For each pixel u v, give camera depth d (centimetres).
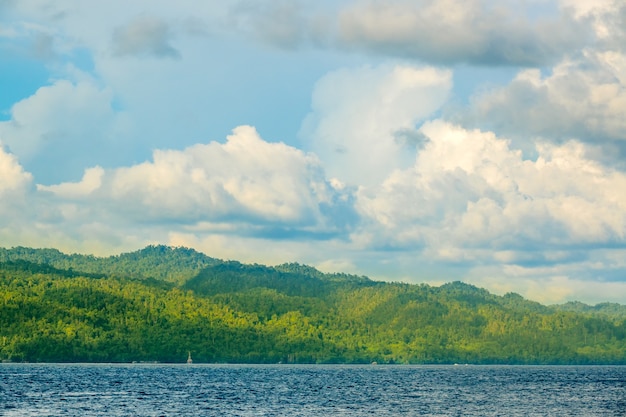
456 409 17175
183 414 15488
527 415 16000
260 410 16562
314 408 17138
